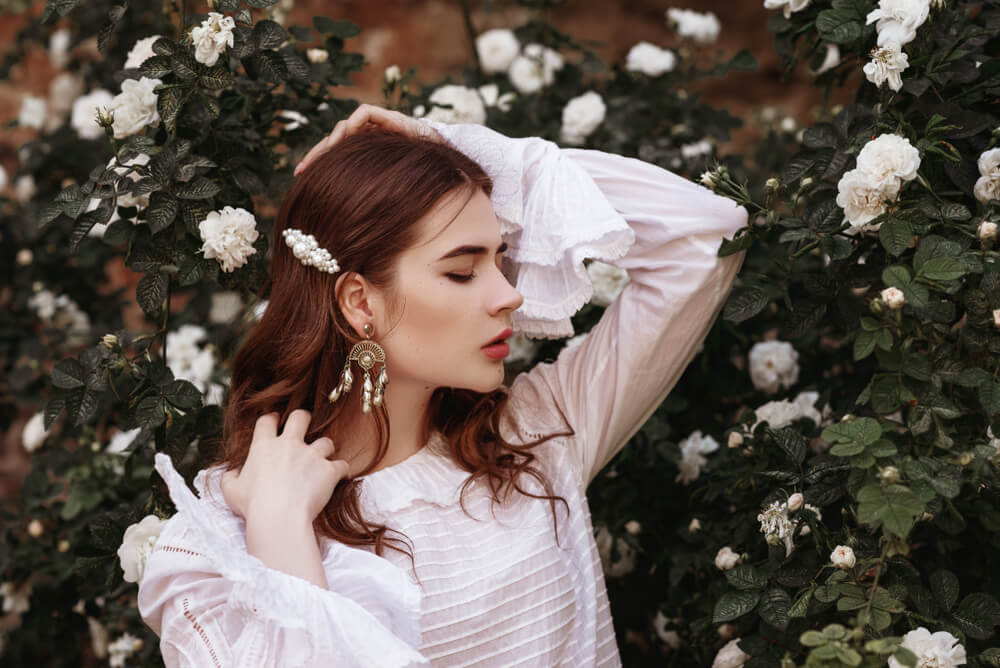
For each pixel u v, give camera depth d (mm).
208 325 3027
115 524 2023
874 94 1906
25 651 2816
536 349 2562
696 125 2881
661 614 2395
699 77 2865
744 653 1947
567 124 2713
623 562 2469
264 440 1587
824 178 1854
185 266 1951
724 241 1778
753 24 6160
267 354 1728
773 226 1824
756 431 2023
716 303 1842
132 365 1978
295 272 1685
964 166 1776
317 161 1684
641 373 1845
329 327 1669
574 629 1724
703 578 2324
